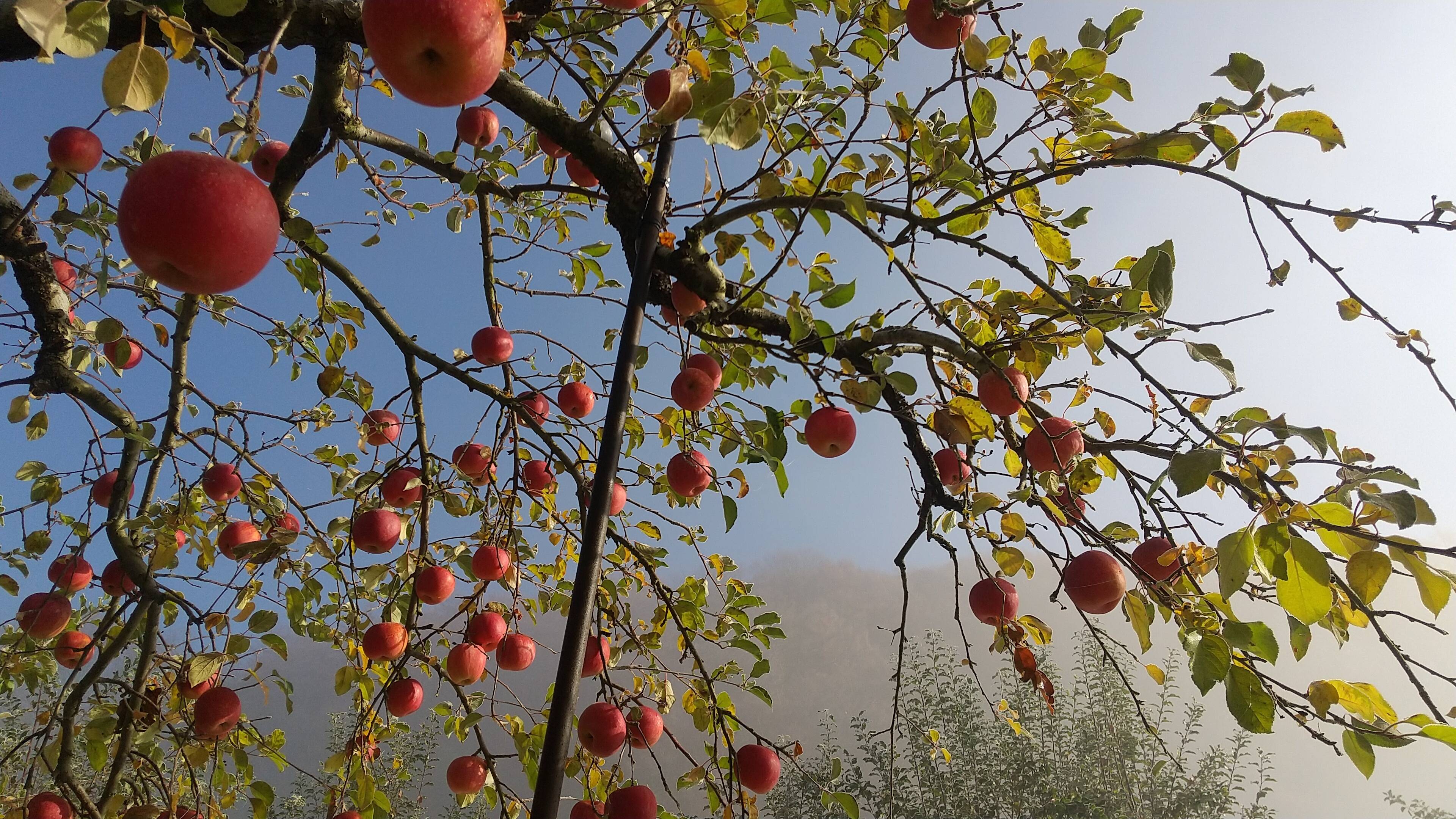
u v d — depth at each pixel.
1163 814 7.84
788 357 2.31
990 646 2.42
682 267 2.41
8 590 3.52
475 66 1.43
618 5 1.85
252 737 3.14
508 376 3.47
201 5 1.98
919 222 2.19
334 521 2.96
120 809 2.96
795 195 2.46
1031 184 2.12
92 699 3.36
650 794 2.41
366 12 1.41
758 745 2.61
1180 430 2.14
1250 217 2.02
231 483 3.41
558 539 3.92
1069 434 2.26
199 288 1.42
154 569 3.02
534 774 2.89
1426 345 1.88
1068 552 2.26
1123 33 2.15
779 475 2.36
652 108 2.18
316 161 2.73
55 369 3.21
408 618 2.96
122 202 1.35
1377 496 1.54
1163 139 2.05
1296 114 1.85
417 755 7.22
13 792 3.21
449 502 3.17
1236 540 1.64
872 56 2.54
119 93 1.37
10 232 2.76
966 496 2.68
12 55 1.97
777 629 3.29
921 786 7.53
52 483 3.47
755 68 1.79
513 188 2.80
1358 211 1.88
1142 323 2.00
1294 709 1.85
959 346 2.32
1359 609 1.70
